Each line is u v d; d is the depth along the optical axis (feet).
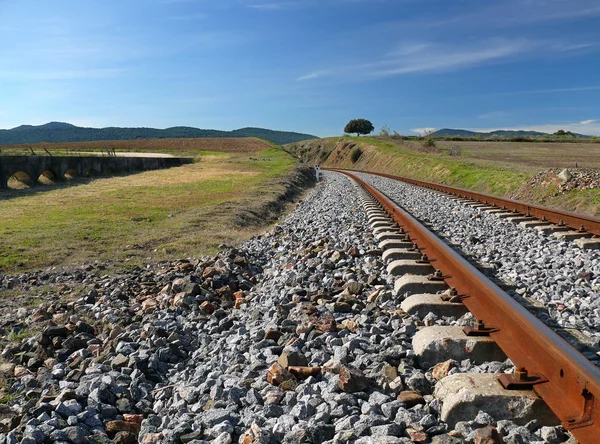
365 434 9.84
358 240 32.04
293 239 36.94
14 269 29.25
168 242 37.50
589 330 15.37
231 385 12.64
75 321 20.54
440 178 105.40
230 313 21.04
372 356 13.55
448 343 13.25
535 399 10.09
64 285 25.98
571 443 9.07
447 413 10.20
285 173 114.32
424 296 17.89
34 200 62.85
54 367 15.97
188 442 10.43
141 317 20.80
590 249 27.76
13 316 21.62
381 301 19.45
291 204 74.64
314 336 15.76
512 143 280.92
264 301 21.49
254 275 28.37
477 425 9.82
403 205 57.62
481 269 23.81
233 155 218.18
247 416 11.06
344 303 18.74
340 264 26.43
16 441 10.99
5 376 15.69
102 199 64.34
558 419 10.06
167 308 21.26
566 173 52.31
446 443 9.30
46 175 93.71
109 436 11.57
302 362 13.60
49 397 13.26
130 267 30.17
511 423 9.87
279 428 10.21
